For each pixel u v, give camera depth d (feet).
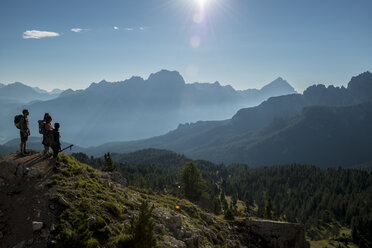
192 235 67.51
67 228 40.24
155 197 93.91
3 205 40.16
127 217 55.36
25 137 56.75
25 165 50.72
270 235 96.12
